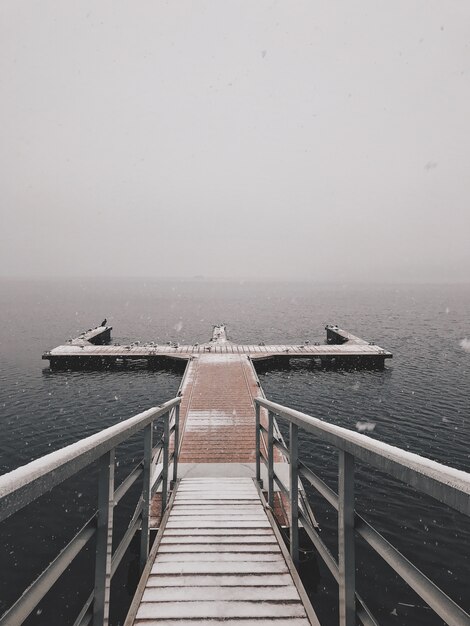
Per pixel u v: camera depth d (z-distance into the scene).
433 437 13.16
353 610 1.68
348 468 1.69
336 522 8.20
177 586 2.83
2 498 0.90
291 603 2.63
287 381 20.80
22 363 25.22
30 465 1.08
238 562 3.16
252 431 10.04
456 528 7.96
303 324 50.69
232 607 2.59
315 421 2.16
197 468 7.03
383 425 14.30
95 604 1.67
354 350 24.84
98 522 1.70
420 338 36.56
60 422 14.58
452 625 0.98
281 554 3.29
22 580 6.54
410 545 7.48
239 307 78.06
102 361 24.19
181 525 3.92
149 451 2.96
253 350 25.30
